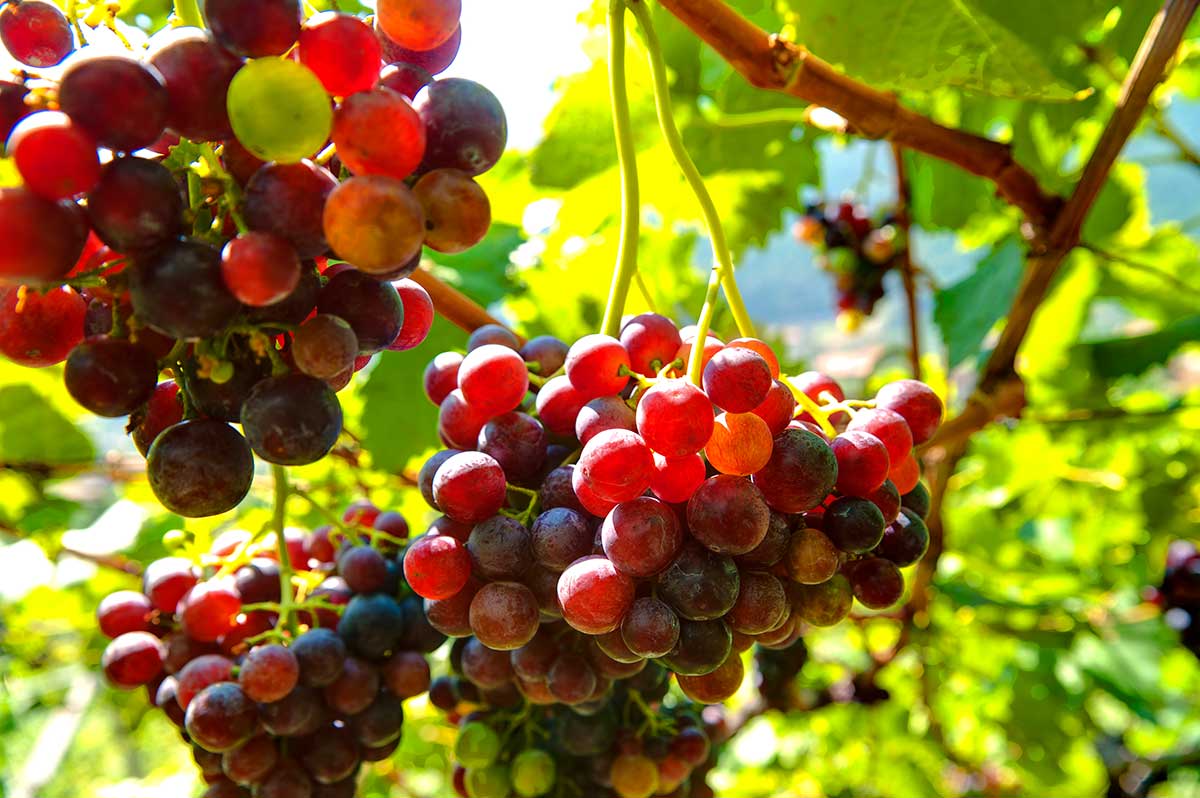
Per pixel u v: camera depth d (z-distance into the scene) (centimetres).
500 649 25
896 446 25
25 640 68
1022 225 44
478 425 27
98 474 57
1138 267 47
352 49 20
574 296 59
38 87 19
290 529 36
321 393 21
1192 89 67
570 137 50
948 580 67
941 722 74
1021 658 70
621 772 35
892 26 33
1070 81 48
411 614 32
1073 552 75
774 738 81
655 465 24
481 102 22
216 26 19
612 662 27
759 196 56
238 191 20
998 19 39
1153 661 69
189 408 23
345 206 19
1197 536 69
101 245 22
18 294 21
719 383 22
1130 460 70
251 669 29
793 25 34
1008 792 79
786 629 26
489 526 25
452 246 22
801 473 23
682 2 30
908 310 65
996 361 47
